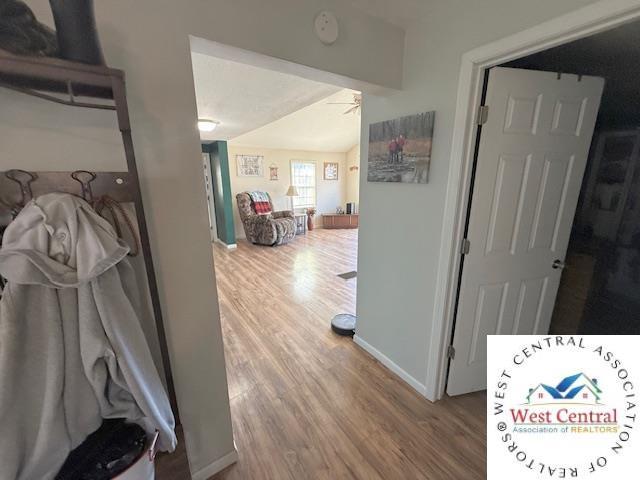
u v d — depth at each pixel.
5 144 0.72
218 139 5.04
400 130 1.60
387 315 1.96
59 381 0.69
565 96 1.37
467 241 1.47
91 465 0.74
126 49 0.82
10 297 0.63
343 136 6.85
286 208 7.24
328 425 1.54
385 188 1.81
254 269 4.27
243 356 2.14
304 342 2.33
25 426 0.65
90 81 0.72
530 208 1.50
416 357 1.77
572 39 0.98
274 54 1.10
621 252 1.86
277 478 1.27
